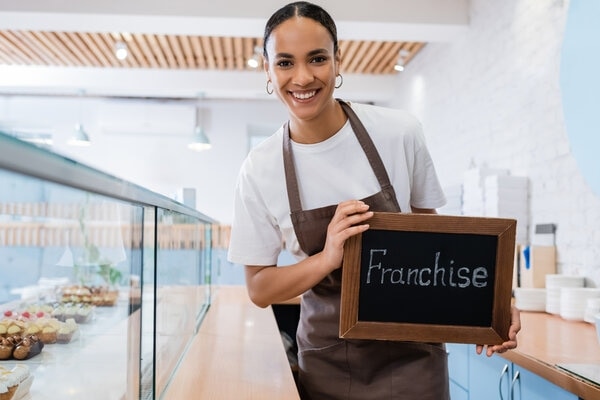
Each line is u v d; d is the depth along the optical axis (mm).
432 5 4535
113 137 7828
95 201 920
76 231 930
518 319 1332
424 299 1290
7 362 900
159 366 1313
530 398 1826
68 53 6207
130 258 1099
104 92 7320
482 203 3650
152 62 6496
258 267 1538
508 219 1282
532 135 3441
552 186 3182
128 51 6098
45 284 873
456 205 4250
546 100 3264
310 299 1567
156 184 7887
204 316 2398
